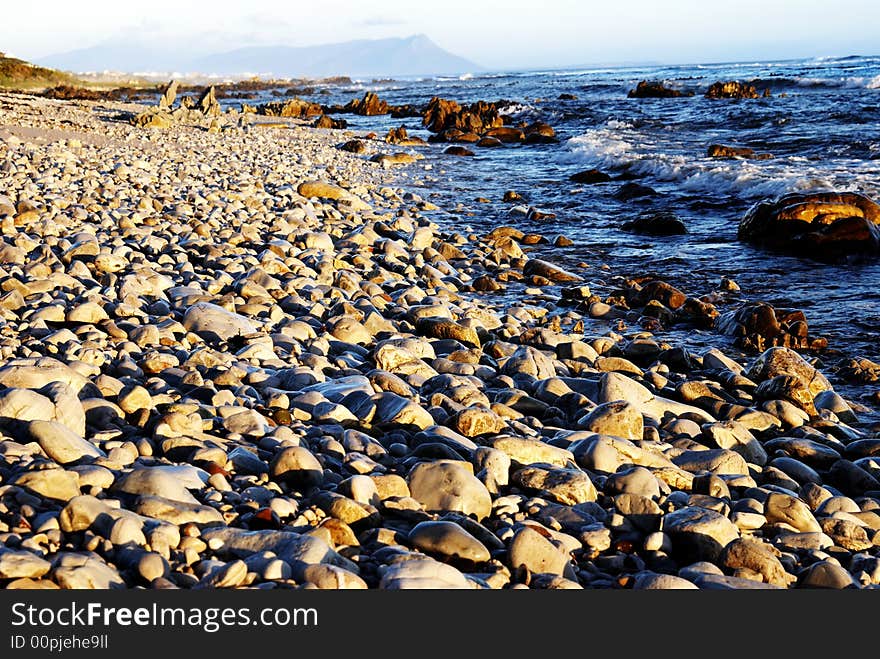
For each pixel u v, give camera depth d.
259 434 4.06
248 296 7.10
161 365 4.99
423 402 4.95
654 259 10.64
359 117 44.66
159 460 3.66
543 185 17.41
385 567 2.96
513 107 38.22
